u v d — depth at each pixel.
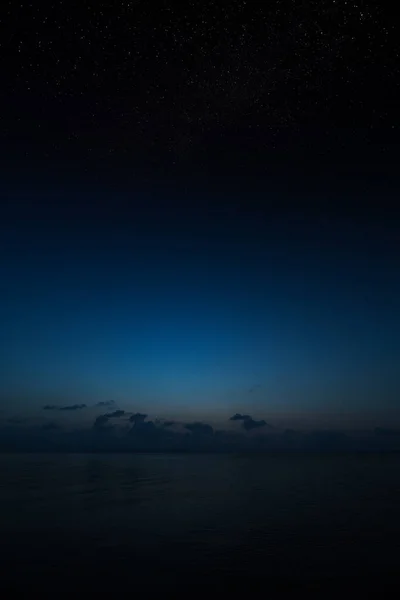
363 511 9.52
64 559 5.98
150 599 4.65
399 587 4.98
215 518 8.71
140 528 7.82
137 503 10.46
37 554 6.22
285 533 7.48
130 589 4.93
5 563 5.84
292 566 5.72
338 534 7.43
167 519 8.59
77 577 5.29
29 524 8.13
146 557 6.10
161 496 11.63
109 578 5.27
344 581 5.18
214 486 14.00
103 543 6.81
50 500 10.85
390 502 10.73
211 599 4.65
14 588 4.95
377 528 7.88
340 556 6.17
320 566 5.73
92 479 16.25
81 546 6.63
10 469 21.52
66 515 8.94
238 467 23.12
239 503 10.52
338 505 10.28
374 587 4.99
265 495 11.93
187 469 21.70
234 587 5.00
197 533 7.46
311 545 6.73
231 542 6.90
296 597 4.70
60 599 4.63
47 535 7.30
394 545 6.73
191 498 11.29
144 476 17.56
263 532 7.55
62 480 15.84
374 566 5.73
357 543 6.84
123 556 6.14
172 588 4.96
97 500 10.87
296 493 12.35
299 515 9.05
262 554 6.25
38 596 4.71
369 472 19.45
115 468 22.30
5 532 7.53
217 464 26.09
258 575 5.39
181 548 6.54
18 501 10.69
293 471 20.22
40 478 16.62
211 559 6.01
